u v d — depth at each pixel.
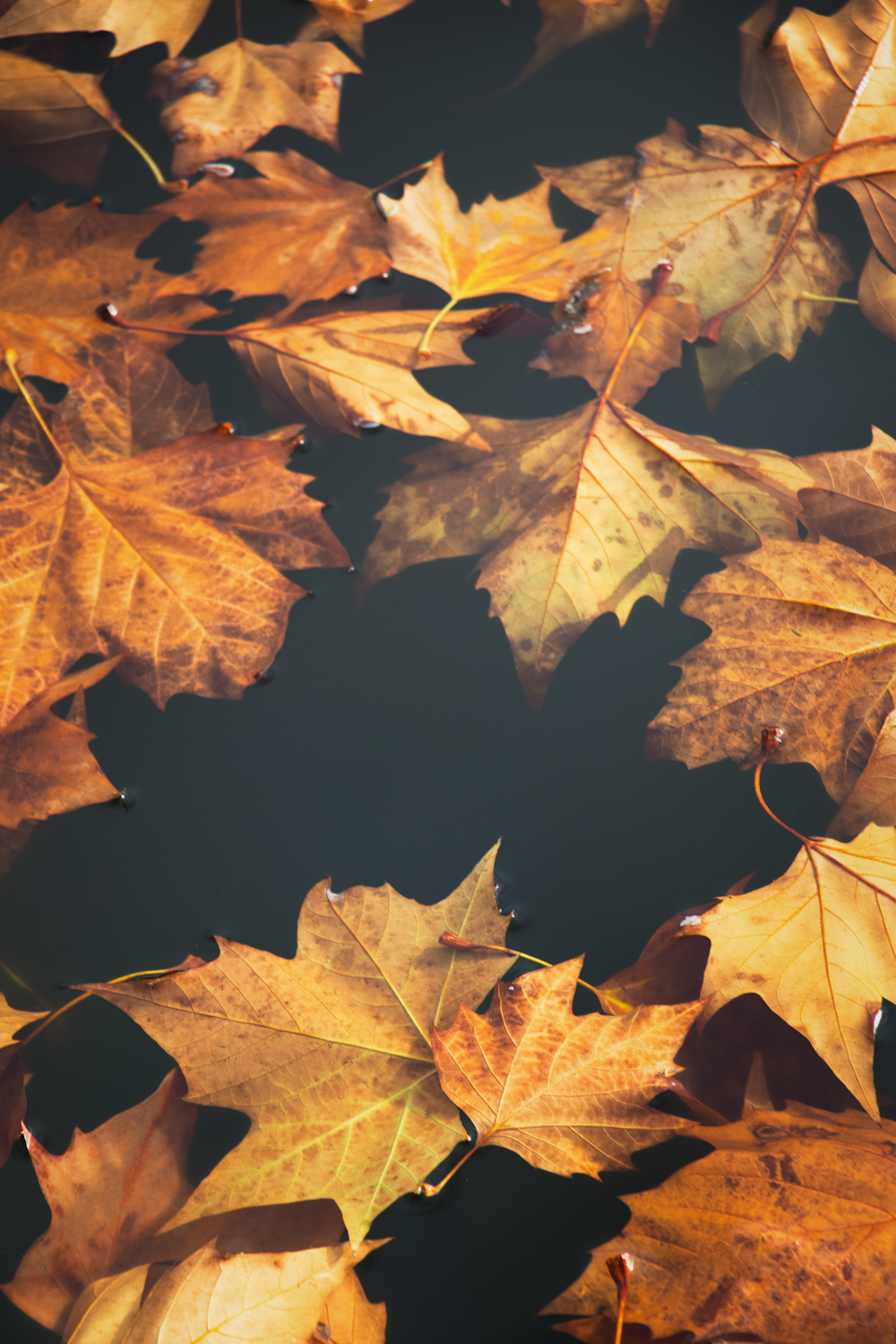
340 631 1.42
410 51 1.53
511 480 1.43
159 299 1.47
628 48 1.53
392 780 1.40
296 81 1.52
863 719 1.39
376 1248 1.33
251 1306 1.31
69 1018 1.37
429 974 1.36
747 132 1.50
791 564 1.41
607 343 1.46
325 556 1.42
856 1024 1.35
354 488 1.44
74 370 1.45
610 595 1.41
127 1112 1.35
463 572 1.43
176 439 1.43
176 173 1.50
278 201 1.49
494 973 1.36
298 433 1.44
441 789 1.39
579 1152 1.33
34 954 1.37
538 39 1.53
